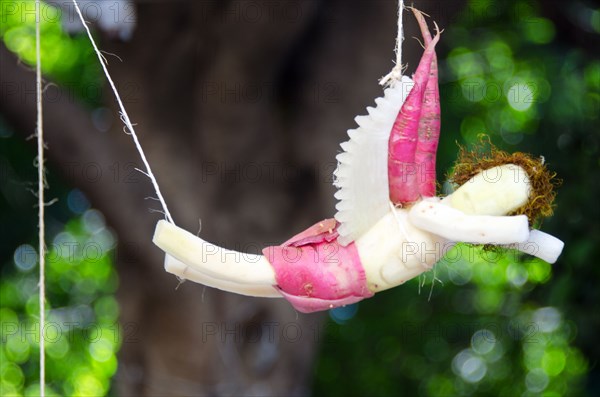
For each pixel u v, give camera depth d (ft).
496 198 8.23
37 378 35.47
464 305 36.22
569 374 32.19
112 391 35.88
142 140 21.04
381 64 20.43
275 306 22.29
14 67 20.27
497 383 36.29
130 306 21.93
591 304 23.89
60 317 34.58
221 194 21.42
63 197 30.42
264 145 21.20
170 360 21.68
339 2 20.38
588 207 23.31
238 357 22.02
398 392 38.27
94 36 20.27
